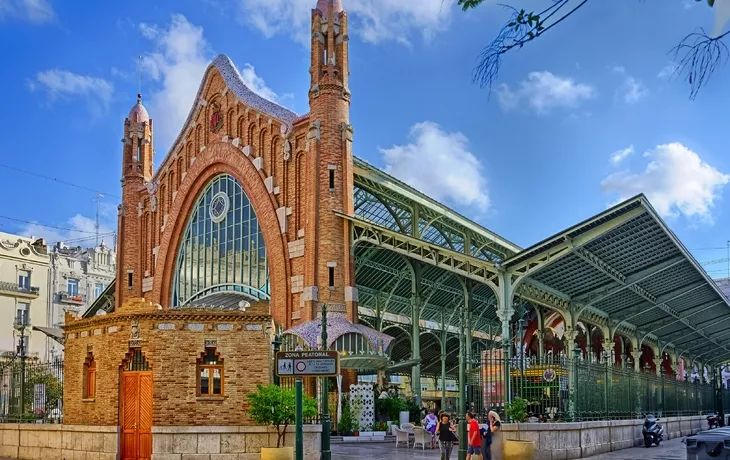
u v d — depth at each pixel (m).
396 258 44.44
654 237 34.75
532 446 22.89
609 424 29.80
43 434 25.86
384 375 41.97
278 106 46.31
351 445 33.00
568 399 28.06
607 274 38.53
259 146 46.88
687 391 47.69
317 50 43.22
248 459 22.28
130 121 57.22
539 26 6.38
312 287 40.50
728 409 60.56
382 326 48.06
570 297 43.03
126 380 23.55
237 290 47.38
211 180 50.84
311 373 19.09
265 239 45.25
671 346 66.69
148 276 54.25
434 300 50.62
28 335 71.81
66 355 26.03
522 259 34.25
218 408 22.83
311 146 42.19
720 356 80.75
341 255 40.88
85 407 24.73
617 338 60.81
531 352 56.94
